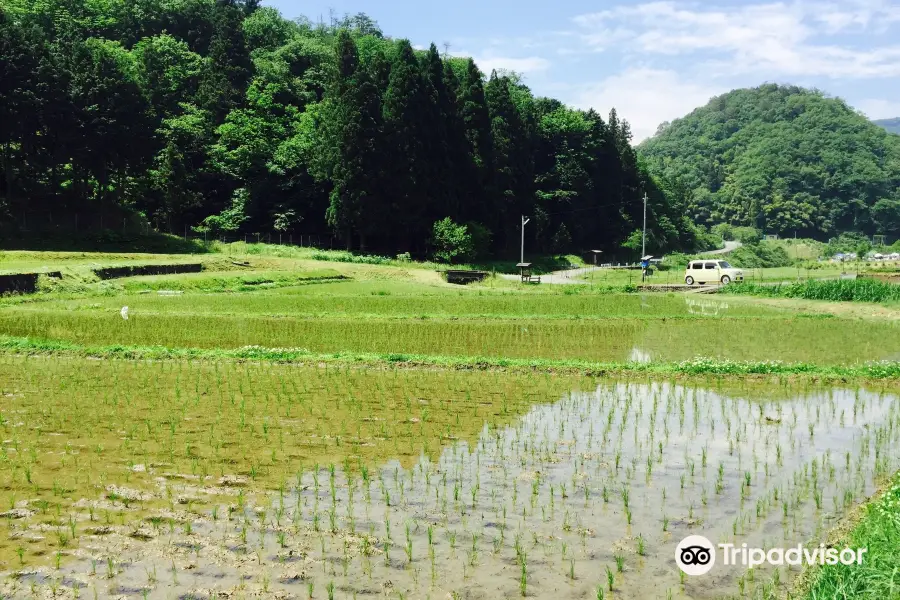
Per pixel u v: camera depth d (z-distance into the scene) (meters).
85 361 18.42
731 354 20.69
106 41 77.50
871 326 26.28
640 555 7.70
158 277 37.41
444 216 67.25
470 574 7.26
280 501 9.02
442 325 25.73
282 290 38.25
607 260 89.62
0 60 50.81
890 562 6.49
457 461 10.70
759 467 10.57
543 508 8.92
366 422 12.83
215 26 88.44
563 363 18.14
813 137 192.62
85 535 8.00
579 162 88.62
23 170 54.81
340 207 62.44
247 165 66.06
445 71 71.94
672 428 12.66
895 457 11.04
